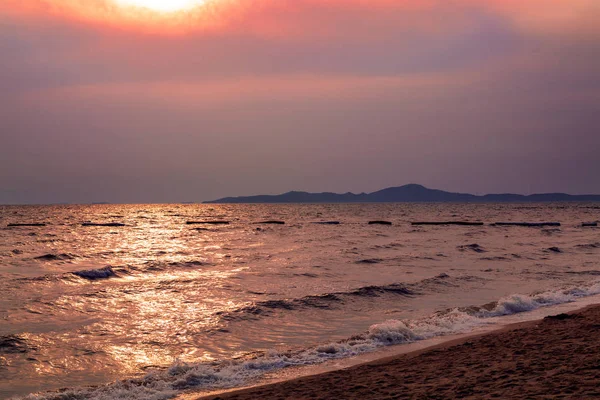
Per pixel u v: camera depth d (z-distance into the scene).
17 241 53.12
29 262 33.81
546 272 29.23
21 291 22.03
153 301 20.36
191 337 15.09
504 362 10.81
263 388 10.34
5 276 26.77
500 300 19.39
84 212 170.00
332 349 13.48
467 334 15.08
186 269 31.00
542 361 10.52
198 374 11.46
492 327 15.89
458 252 40.53
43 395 10.16
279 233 68.00
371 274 28.06
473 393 8.76
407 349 13.58
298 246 46.88
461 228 78.75
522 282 25.59
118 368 12.27
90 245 49.44
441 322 16.58
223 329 16.02
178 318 17.38
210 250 43.78
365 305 19.72
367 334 15.09
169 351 13.72
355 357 12.93
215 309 18.81
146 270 30.28
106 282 25.62
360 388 9.85
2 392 10.54
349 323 17.03
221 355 13.41
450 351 12.61
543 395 8.17
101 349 13.73
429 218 120.56
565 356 10.80
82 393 10.36
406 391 9.33
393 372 10.95
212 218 124.38
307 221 105.06
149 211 187.12
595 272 29.33
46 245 48.47
